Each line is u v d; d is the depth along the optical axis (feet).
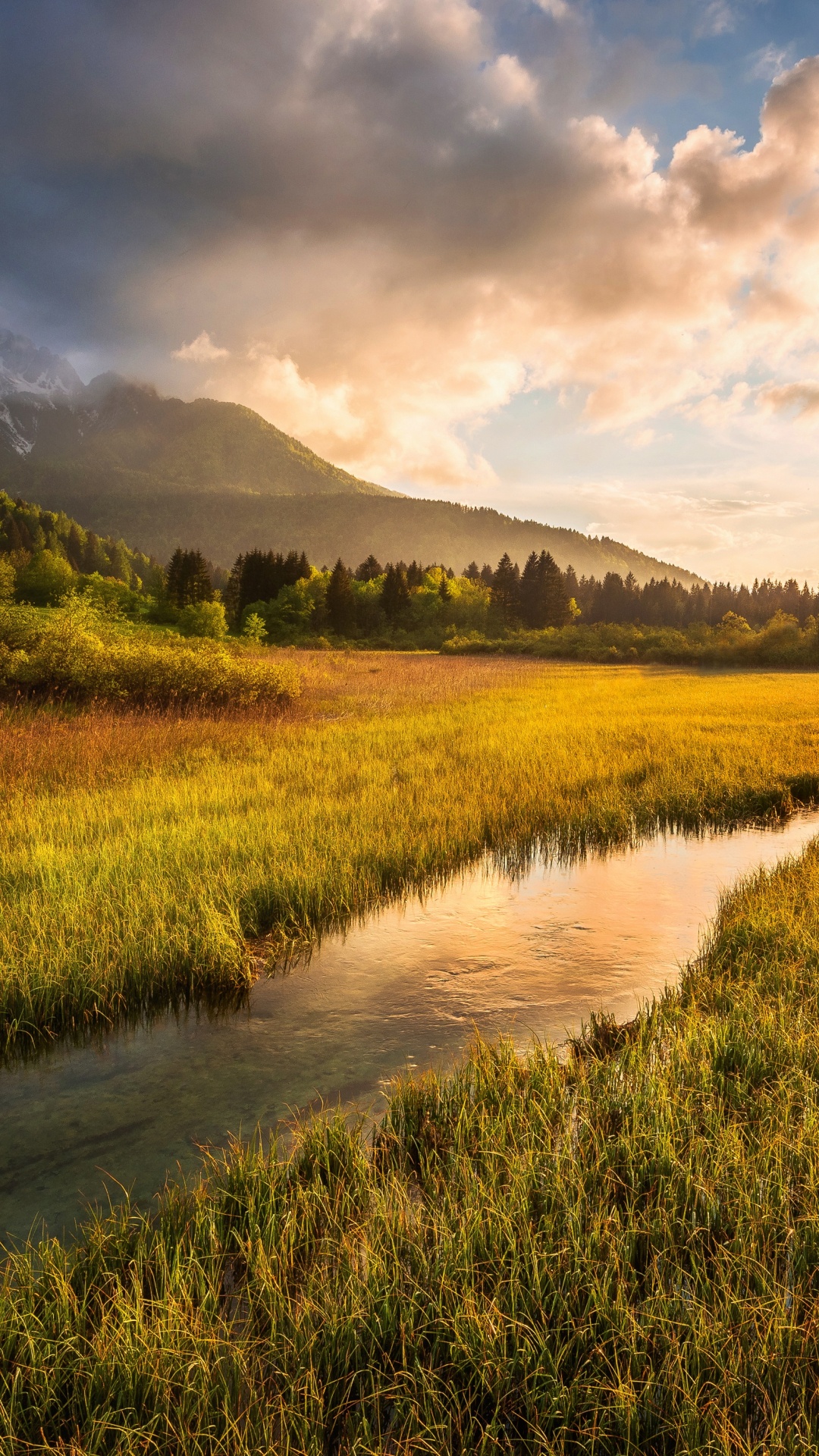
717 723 57.31
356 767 37.24
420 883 23.94
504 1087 12.35
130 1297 8.20
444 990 17.11
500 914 22.08
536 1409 7.04
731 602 504.43
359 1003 16.48
